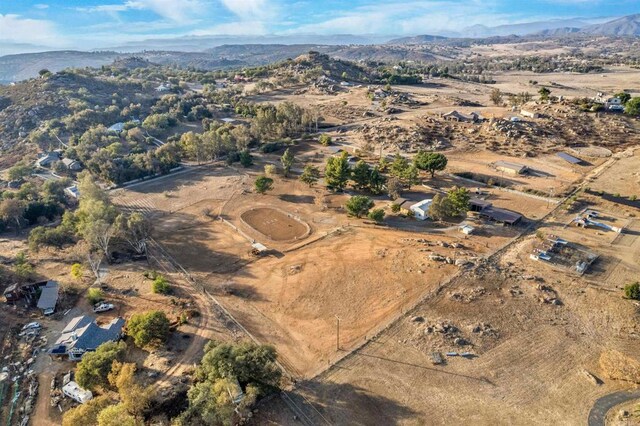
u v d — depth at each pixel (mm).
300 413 49062
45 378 55344
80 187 108188
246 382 50969
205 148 146500
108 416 42750
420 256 82375
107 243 85188
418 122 165375
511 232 91875
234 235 95812
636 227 91688
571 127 150250
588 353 57562
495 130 151500
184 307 69125
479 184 119000
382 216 97062
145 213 109438
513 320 64125
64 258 87250
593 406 49281
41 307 69000
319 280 76188
